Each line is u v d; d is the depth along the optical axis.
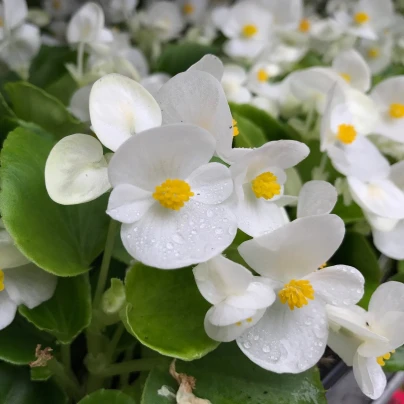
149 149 0.12
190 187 0.13
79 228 0.16
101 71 0.24
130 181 0.12
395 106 0.22
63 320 0.15
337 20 0.32
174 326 0.14
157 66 0.29
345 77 0.24
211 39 0.35
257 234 0.14
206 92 0.13
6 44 0.26
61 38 0.36
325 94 0.22
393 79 0.22
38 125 0.21
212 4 0.39
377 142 0.23
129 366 0.15
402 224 0.20
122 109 0.13
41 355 0.14
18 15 0.26
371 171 0.20
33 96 0.20
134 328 0.14
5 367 0.15
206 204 0.13
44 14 0.34
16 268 0.15
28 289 0.15
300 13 0.32
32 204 0.15
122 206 0.12
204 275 0.13
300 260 0.14
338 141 0.20
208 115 0.13
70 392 0.16
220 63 0.14
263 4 0.31
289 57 0.30
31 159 0.16
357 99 0.21
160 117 0.14
